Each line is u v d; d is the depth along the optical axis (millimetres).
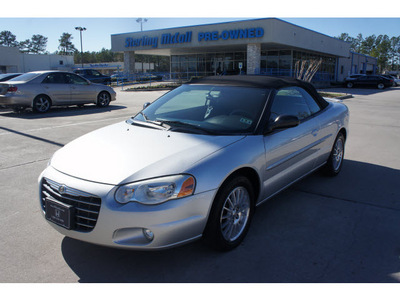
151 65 78938
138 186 2578
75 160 2980
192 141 3115
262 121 3438
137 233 2570
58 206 2754
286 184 3873
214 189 2764
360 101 18172
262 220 3658
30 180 4855
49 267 2820
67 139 7340
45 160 5820
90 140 3359
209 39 28234
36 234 3359
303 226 3523
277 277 2686
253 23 25938
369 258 2951
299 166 3980
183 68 36875
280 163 3566
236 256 2982
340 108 5059
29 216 3746
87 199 2646
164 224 2545
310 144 4133
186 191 2635
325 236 3322
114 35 34531
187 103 3943
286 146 3625
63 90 12008
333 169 4961
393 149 6789
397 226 3531
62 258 2953
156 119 3762
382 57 89250
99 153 3012
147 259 2941
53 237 3307
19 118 10352
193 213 2672
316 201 4156
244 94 3781
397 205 4047
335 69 41312
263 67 31922
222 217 2943
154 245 2574
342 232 3400
